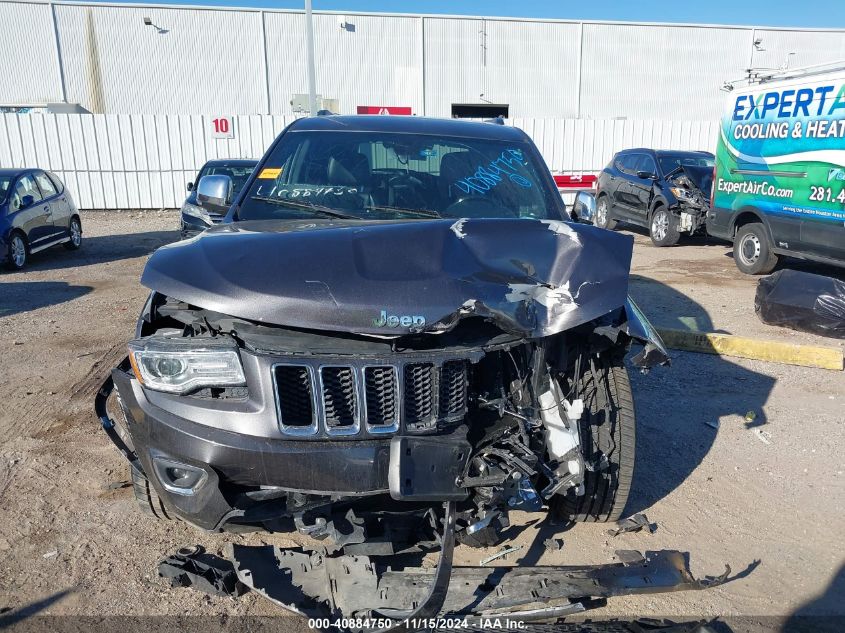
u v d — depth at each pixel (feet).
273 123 68.80
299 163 13.16
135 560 10.56
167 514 11.23
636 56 105.91
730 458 14.34
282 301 8.22
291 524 9.57
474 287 8.82
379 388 8.30
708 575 10.41
